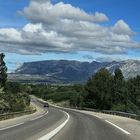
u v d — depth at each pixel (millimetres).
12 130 25047
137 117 47188
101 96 112750
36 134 22078
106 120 43125
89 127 30016
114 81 118000
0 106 56781
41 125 31344
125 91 118750
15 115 48969
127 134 23797
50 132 23844
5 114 41938
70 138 20125
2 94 64375
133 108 113312
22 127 28375
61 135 21875
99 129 27969
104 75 116812
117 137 21531
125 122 39031
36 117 49000
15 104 69125
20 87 120875
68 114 61906
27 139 18828
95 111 87062
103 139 20109
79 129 27406
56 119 43500
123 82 122062
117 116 57062
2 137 19766
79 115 58438
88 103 114125
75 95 146250
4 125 30812
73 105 141750
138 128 29859
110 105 113062
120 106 107562
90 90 114125
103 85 114500
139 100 138500
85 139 19828
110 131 26125
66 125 32031
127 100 117812
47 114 61750
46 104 127312
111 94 114375
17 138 19297
